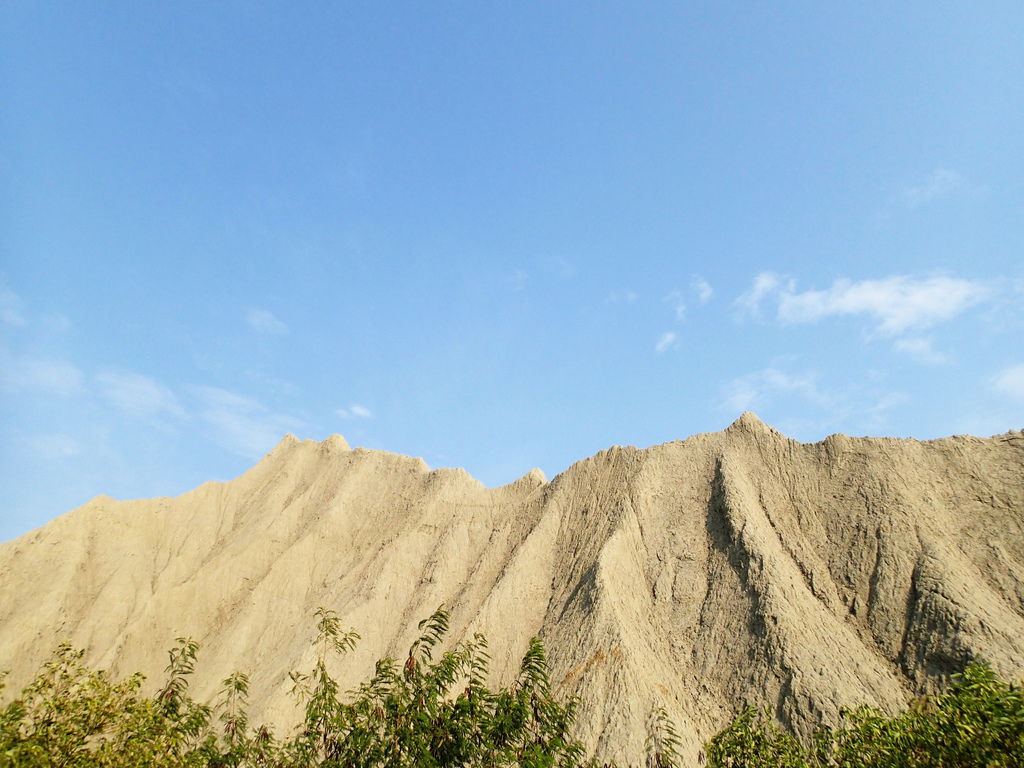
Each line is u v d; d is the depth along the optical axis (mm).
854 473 59719
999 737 19484
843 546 54125
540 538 67000
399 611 63719
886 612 47375
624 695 44125
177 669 22141
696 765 39438
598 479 72125
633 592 56188
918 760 21266
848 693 41406
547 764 19625
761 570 52156
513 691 22203
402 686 20688
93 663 58406
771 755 24781
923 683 41500
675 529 61844
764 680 44469
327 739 20312
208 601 66562
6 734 16656
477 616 57719
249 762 20969
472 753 19734
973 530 51688
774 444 66438
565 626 53562
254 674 58094
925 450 59938
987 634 41438
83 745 17953
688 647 50438
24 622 61062
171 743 19219
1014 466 55219
